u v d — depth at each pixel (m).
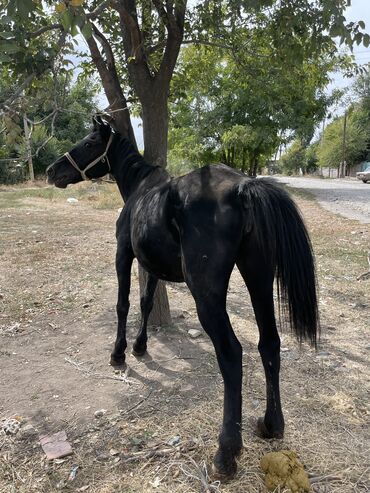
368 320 4.66
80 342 4.21
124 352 3.72
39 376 3.59
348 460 2.50
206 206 2.32
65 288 5.86
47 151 25.22
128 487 2.35
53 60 2.53
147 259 2.77
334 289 5.65
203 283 2.27
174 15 3.94
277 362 2.49
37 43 3.03
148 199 2.80
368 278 6.13
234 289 5.91
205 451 2.58
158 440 2.73
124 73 4.85
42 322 4.70
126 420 2.96
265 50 4.61
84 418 3.01
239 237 2.30
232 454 2.27
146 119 4.09
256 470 2.42
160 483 2.37
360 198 18.16
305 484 2.25
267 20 4.20
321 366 3.62
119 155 3.68
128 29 3.82
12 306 5.15
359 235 9.21
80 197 17.66
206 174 2.51
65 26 1.76
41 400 3.24
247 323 4.59
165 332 4.36
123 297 3.52
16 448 2.73
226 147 20.78
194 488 2.32
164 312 4.45
